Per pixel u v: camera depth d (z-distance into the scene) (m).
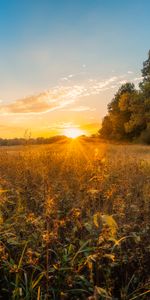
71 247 3.10
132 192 4.80
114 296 2.94
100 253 2.79
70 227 3.50
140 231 3.54
